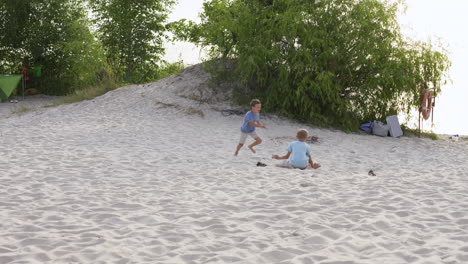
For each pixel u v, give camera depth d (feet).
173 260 13.70
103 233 16.10
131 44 102.06
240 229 16.88
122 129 44.60
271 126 51.31
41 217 17.97
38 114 57.16
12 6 86.28
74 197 21.02
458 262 13.51
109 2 103.09
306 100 53.83
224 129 47.55
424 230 16.90
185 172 27.53
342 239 15.69
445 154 42.55
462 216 18.65
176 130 45.60
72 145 35.63
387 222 17.67
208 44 61.16
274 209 19.61
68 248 14.51
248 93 58.54
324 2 55.06
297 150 29.91
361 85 55.77
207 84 61.00
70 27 88.89
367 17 54.60
